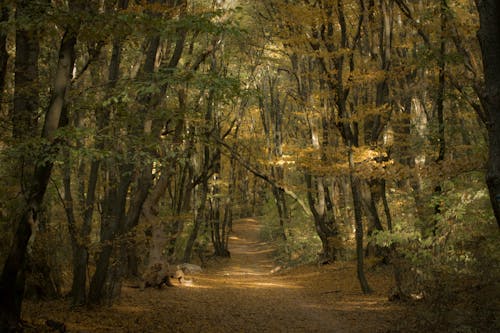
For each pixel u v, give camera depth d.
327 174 17.80
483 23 7.09
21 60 11.29
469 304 10.64
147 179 13.87
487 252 11.04
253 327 12.16
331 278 21.98
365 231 25.56
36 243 11.68
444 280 11.49
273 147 30.77
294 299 17.14
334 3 16.42
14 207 9.79
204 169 26.08
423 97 19.64
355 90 22.97
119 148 9.68
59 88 8.41
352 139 17.20
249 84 28.72
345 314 13.38
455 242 12.09
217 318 13.26
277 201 35.34
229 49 24.47
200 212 30.38
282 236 39.75
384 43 17.42
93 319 11.10
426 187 14.54
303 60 25.66
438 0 15.34
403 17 20.12
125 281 20.08
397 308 13.07
